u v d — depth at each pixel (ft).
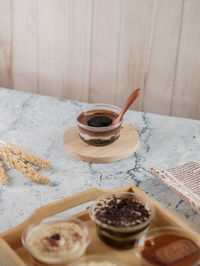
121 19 3.38
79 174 2.28
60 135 2.71
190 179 2.12
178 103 3.61
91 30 3.51
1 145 2.52
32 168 2.23
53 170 2.32
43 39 3.71
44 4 3.53
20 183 2.20
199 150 2.54
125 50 3.51
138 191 1.99
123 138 2.60
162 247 1.58
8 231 1.72
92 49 3.59
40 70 3.89
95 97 3.83
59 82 3.87
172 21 3.26
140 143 2.62
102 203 1.83
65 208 1.92
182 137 2.70
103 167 2.36
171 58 3.42
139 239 1.60
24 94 3.34
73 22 3.52
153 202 1.91
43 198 2.07
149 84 3.59
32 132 2.73
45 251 1.57
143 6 3.27
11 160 2.30
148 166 2.37
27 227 1.68
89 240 1.63
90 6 3.40
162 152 2.52
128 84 3.66
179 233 1.64
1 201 2.04
